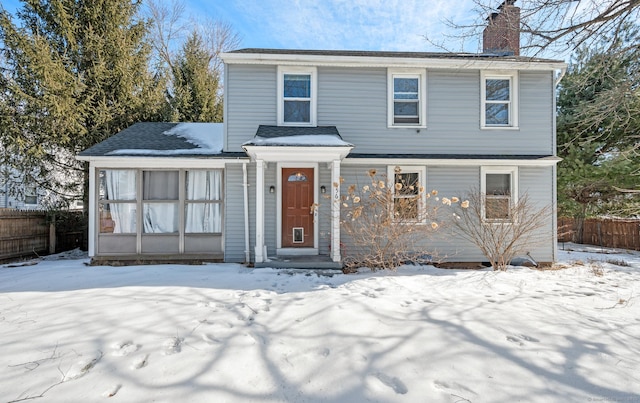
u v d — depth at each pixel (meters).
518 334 3.30
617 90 5.29
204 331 3.32
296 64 7.88
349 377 2.55
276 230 7.75
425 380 2.51
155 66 11.53
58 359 2.77
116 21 9.96
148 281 5.46
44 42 8.65
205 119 14.42
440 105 8.17
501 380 2.52
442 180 7.99
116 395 2.32
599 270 6.61
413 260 7.28
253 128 7.89
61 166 9.96
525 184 8.07
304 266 6.73
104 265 7.27
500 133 8.21
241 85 7.88
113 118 9.95
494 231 7.19
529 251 7.85
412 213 7.07
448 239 7.88
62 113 8.74
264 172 7.74
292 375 2.57
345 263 7.16
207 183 7.72
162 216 7.57
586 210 12.77
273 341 3.12
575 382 2.50
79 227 10.80
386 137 8.10
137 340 3.11
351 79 8.06
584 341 3.16
